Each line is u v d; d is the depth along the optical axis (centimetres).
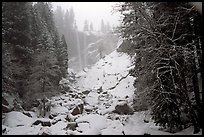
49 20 5872
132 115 2353
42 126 2077
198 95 1516
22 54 3309
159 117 1598
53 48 4453
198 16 1500
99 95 4028
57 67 4072
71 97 3947
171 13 1526
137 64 1781
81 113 2872
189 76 1582
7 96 2709
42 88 3141
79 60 10838
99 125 2084
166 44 1441
